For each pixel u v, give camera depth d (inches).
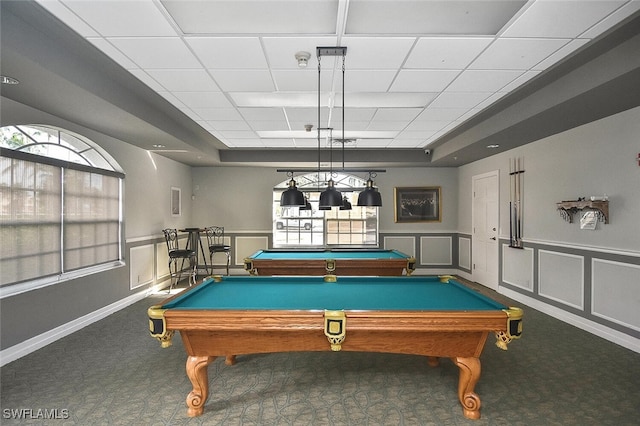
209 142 247.3
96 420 94.5
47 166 153.0
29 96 123.2
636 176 138.0
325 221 314.8
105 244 192.2
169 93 146.6
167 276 260.7
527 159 207.6
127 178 208.4
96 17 89.5
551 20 91.0
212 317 88.0
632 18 89.9
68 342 149.6
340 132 216.2
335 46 105.2
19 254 138.9
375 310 88.2
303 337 94.3
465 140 213.8
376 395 108.2
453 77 128.8
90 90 118.4
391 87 138.6
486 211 256.8
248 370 125.4
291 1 83.8
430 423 93.9
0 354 127.6
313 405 102.5
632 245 139.9
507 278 229.8
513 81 133.0
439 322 87.0
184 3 84.0
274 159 279.6
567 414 97.3
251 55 111.0
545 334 158.2
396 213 310.5
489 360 132.1
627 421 93.9
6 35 85.7
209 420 95.0
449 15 89.2
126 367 126.6
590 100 127.9
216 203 310.8
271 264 172.7
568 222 174.6
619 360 131.0
